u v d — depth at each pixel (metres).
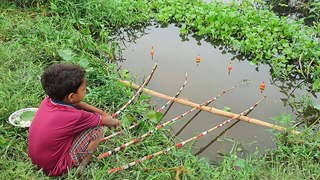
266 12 6.71
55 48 4.76
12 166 2.67
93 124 2.63
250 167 3.08
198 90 4.55
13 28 5.31
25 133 3.12
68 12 5.97
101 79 4.32
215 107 4.23
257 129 3.86
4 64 4.16
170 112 4.08
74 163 2.67
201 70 5.08
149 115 3.54
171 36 6.32
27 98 3.53
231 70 5.13
